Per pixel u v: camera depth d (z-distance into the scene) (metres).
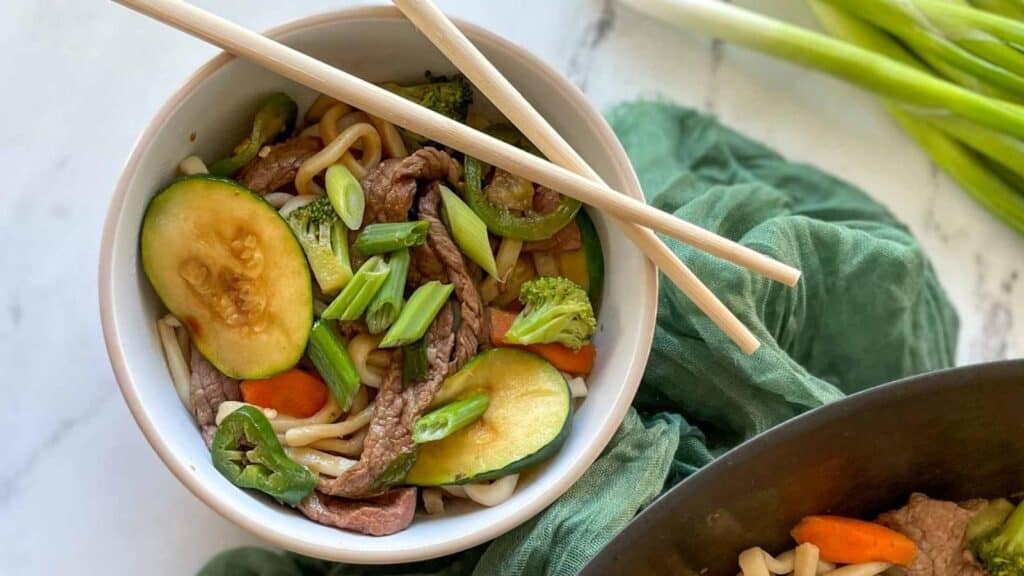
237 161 0.52
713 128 0.60
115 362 0.48
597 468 0.53
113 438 0.54
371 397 0.52
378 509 0.50
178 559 0.54
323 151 0.52
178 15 0.48
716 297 0.53
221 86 0.50
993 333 0.59
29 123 0.56
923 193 0.60
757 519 0.51
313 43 0.51
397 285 0.51
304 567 0.54
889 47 0.59
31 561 0.53
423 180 0.52
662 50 0.60
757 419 0.55
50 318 0.55
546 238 0.52
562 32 0.60
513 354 0.52
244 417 0.50
